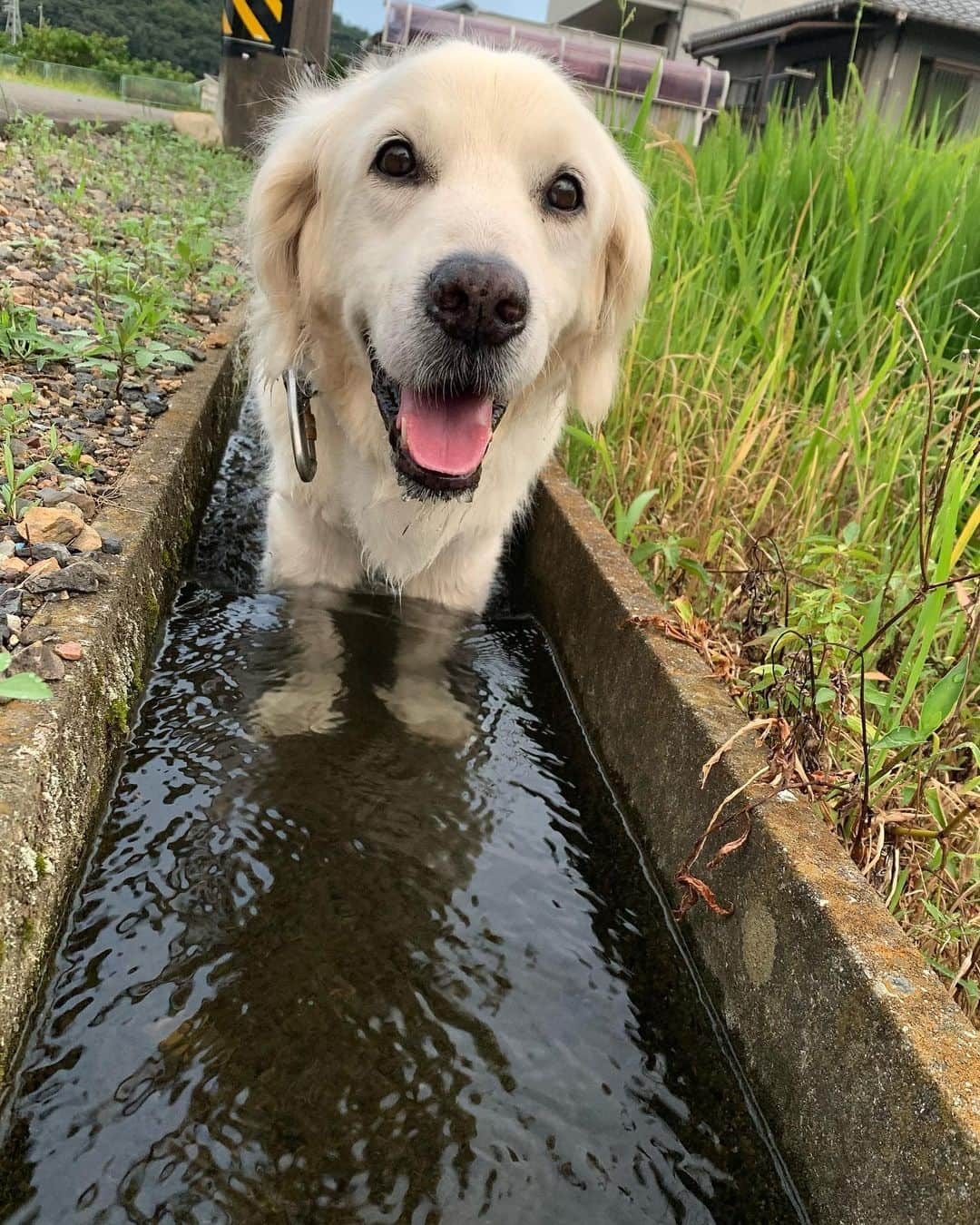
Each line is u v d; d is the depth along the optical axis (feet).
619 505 2.21
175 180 5.95
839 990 1.02
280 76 7.27
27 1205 0.91
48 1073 1.03
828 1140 1.00
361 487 2.02
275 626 2.02
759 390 2.31
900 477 2.28
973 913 1.35
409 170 1.66
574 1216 0.98
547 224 1.75
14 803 1.03
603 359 2.15
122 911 1.25
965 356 1.83
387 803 1.53
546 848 1.52
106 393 2.34
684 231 3.13
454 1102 1.07
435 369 1.57
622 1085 1.15
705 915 1.35
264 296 2.02
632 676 1.70
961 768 1.50
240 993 1.16
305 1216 0.94
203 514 2.40
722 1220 1.02
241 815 1.45
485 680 2.00
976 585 1.57
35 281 2.99
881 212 2.84
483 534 2.15
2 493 1.64
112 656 1.44
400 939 1.28
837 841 1.22
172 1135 0.99
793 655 1.59
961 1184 0.80
